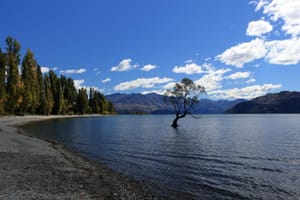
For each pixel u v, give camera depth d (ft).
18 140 111.96
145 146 119.03
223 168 73.77
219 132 201.98
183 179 61.31
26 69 324.39
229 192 52.03
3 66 269.44
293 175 65.98
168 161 83.51
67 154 88.28
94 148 110.11
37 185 47.09
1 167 59.41
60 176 56.18
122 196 46.39
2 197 38.93
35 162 69.00
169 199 47.19
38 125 235.81
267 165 78.38
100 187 50.57
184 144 127.34
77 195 43.39
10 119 263.49
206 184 57.47
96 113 651.25
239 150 108.06
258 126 282.97
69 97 527.81
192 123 365.61
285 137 163.12
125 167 73.41
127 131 206.39
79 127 234.38
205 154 97.50
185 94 245.86
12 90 282.15
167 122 385.09
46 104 392.68
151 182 58.03
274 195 50.44
